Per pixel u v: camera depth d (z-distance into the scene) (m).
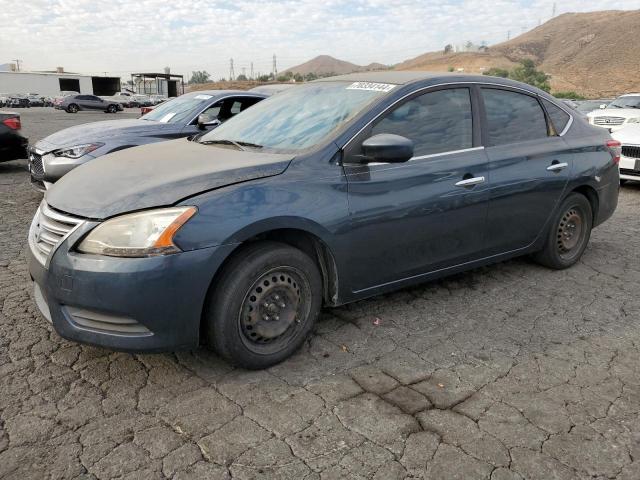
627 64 95.44
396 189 3.45
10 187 8.35
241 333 2.96
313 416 2.68
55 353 3.23
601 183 4.89
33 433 2.51
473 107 4.02
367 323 3.73
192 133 7.27
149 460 2.35
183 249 2.69
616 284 4.55
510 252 4.36
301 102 3.97
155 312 2.68
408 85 3.69
